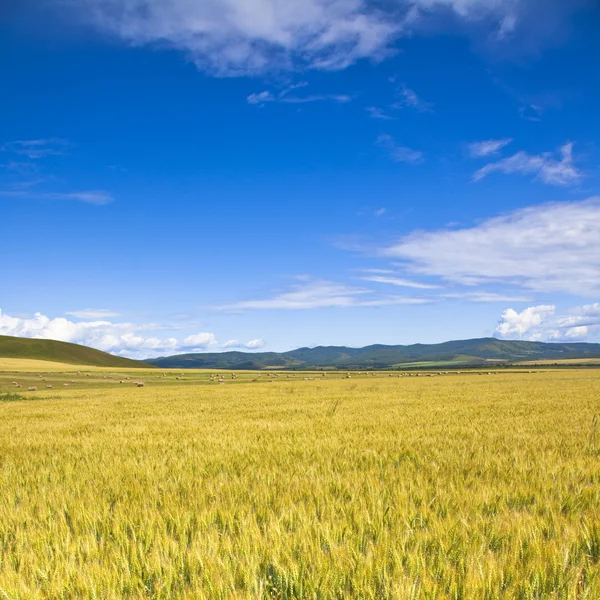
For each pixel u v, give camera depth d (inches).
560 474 300.7
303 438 494.3
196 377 3410.4
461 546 180.9
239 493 269.3
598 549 178.5
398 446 428.8
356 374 4244.6
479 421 637.3
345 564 165.0
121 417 821.2
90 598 151.5
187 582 162.1
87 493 276.8
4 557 180.4
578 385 1729.8
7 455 434.9
